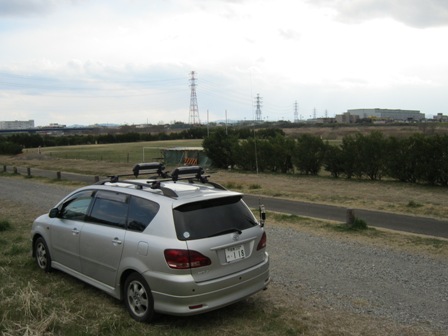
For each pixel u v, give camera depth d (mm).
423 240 9211
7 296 5641
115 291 5352
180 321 5074
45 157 48344
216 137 30562
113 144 84125
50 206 14273
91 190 6129
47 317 4914
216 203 5254
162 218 4922
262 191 18031
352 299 5863
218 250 4891
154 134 98188
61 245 6316
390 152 20688
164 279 4680
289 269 7223
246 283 5117
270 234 9914
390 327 4980
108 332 4723
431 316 5301
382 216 12227
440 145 18719
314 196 16453
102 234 5508
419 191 17516
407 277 6777
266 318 5211
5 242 8945
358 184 20141
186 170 6207
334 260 7746
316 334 4793
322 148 24062
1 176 27328
